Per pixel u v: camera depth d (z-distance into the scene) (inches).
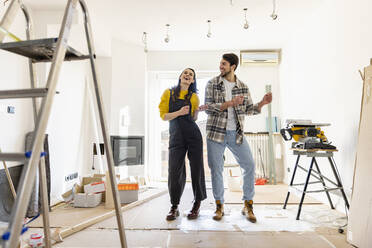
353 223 64.2
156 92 192.9
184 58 188.7
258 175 176.9
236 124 86.0
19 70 102.9
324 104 115.4
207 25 146.3
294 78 154.9
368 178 62.3
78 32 128.3
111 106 163.0
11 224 23.6
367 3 85.1
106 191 99.5
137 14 133.0
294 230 73.9
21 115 103.1
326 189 82.7
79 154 145.5
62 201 111.1
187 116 86.1
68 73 134.0
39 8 119.7
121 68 169.9
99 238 66.7
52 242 62.6
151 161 188.2
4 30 36.9
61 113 126.4
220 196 85.8
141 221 82.2
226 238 67.6
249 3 121.7
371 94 65.9
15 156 26.4
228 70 87.4
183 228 75.3
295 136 94.7
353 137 91.6
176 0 119.6
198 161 85.3
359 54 89.5
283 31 154.1
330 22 111.2
